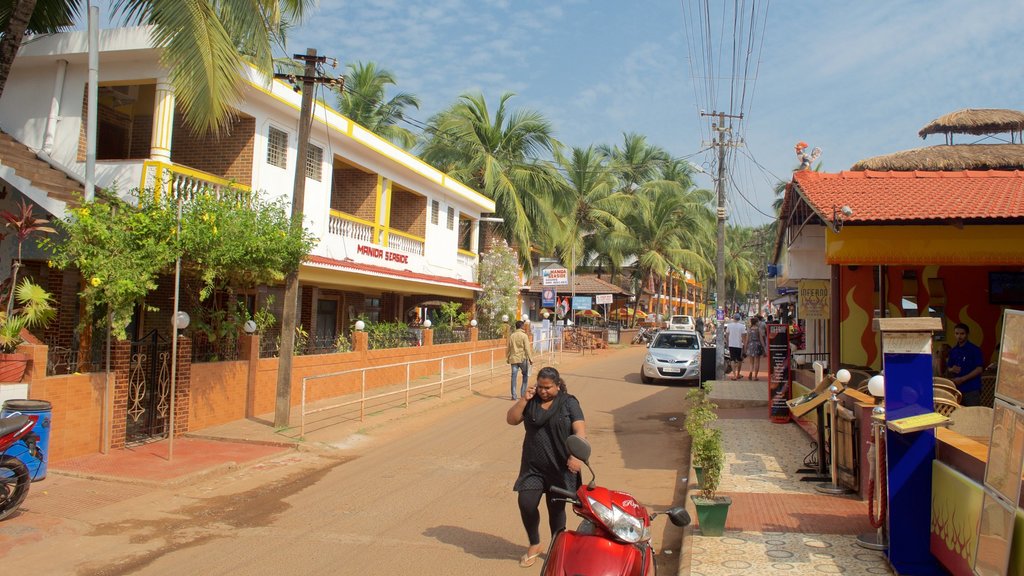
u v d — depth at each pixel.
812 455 10.16
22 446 8.37
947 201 9.39
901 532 5.73
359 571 6.11
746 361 33.19
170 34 10.88
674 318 51.31
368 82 36.16
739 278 78.94
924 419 5.61
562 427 6.03
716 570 5.87
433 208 25.39
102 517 7.54
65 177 13.91
